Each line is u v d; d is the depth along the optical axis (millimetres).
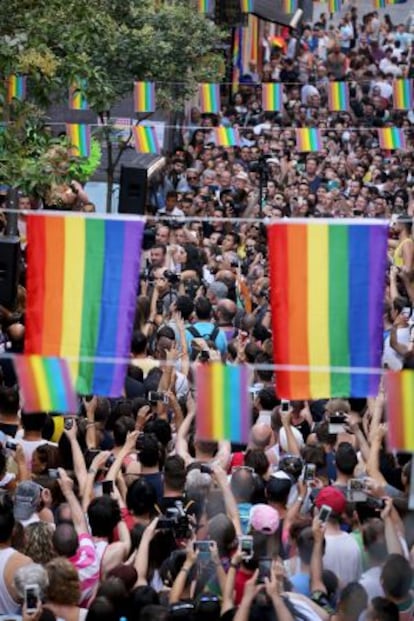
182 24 63094
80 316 24125
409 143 73375
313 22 104062
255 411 29641
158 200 58750
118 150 64750
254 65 88375
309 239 23625
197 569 21469
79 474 24797
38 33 41875
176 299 38281
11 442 24984
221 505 23656
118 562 21828
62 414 28625
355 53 90312
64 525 22078
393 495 25234
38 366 23234
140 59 60781
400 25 95312
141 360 28234
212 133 69750
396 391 21859
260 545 22297
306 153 68812
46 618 19906
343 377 23797
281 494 23984
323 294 23688
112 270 24047
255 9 84000
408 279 40000
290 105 77250
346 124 76375
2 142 38062
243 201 56719
